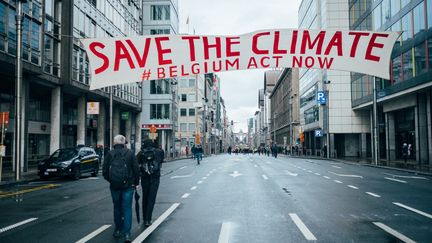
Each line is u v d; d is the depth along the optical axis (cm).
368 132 6181
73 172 2166
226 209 1102
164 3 6325
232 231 822
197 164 3859
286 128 11088
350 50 1330
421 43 3403
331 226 868
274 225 880
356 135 6488
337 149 6619
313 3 7269
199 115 9981
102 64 1286
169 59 1309
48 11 3052
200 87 10344
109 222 932
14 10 2512
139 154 900
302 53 1339
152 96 6366
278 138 13538
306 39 1338
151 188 893
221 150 17062
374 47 1325
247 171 2708
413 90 3616
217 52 1327
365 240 740
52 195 1481
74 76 3403
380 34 1321
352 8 5816
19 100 2062
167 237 771
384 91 4372
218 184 1802
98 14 3969
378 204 1189
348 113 6225
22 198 1391
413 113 4197
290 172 2605
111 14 4394
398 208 1114
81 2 3534
